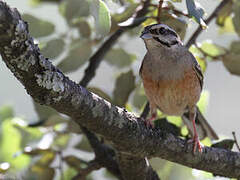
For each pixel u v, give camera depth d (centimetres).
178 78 1076
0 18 659
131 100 1177
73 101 783
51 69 748
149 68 1092
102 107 823
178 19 999
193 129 1106
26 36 696
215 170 1002
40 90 748
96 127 838
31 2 1358
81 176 1119
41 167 1135
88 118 817
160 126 1102
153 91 1100
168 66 1075
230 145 1074
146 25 1070
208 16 1241
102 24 778
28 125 1121
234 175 1009
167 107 1118
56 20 1311
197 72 1093
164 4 1034
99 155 1112
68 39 1133
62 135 1148
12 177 1127
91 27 1146
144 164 966
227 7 1178
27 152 1118
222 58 1136
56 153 1140
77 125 1119
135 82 1159
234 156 1002
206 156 980
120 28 1051
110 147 1148
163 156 950
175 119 1166
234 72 1134
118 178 1111
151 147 916
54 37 1095
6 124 1183
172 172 1145
